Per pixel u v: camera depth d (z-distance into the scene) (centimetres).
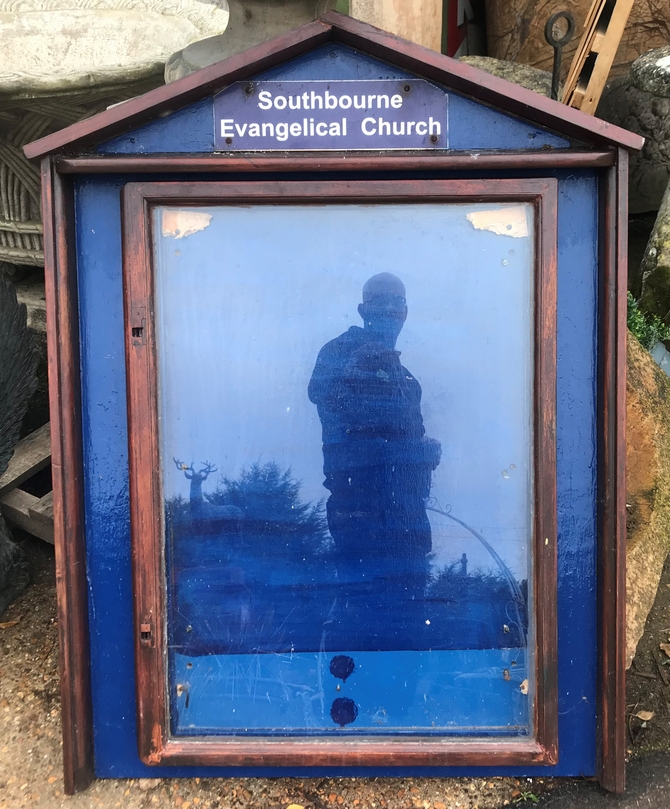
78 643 179
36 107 308
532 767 185
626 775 190
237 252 177
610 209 172
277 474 181
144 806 180
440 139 173
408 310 179
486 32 530
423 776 186
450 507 181
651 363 263
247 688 184
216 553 182
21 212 358
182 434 180
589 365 180
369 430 181
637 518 230
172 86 166
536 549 179
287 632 183
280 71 171
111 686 184
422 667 183
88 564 182
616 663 177
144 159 170
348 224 177
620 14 303
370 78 171
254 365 179
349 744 180
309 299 179
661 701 215
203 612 183
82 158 170
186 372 179
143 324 174
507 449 180
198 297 178
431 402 180
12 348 243
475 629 183
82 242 177
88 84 299
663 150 396
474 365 179
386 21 346
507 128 173
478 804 182
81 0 408
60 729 204
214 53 247
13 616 253
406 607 183
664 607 254
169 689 182
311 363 180
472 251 177
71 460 176
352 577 183
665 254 336
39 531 278
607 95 437
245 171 171
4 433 243
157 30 402
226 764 179
